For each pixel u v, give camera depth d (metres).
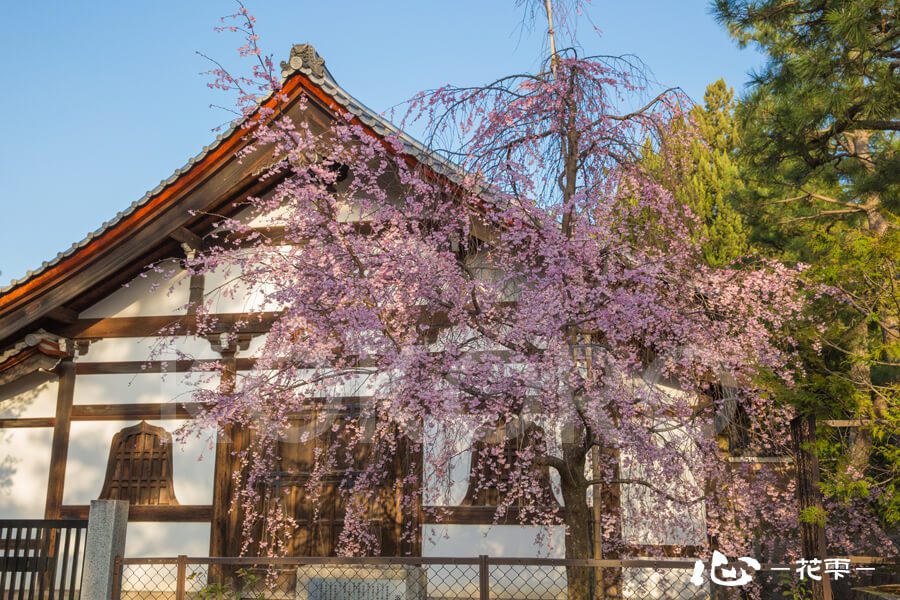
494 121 8.09
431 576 10.45
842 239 10.14
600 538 9.35
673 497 8.43
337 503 11.04
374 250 8.84
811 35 9.71
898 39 9.56
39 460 12.03
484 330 7.92
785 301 9.09
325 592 9.49
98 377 12.19
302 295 8.59
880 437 7.81
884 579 9.58
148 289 12.44
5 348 12.32
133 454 11.81
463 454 10.78
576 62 8.05
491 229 8.47
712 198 14.17
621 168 8.28
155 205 11.76
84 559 7.86
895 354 8.13
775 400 8.77
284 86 10.90
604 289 7.59
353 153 9.16
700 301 8.88
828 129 10.34
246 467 11.40
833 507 9.20
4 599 8.53
